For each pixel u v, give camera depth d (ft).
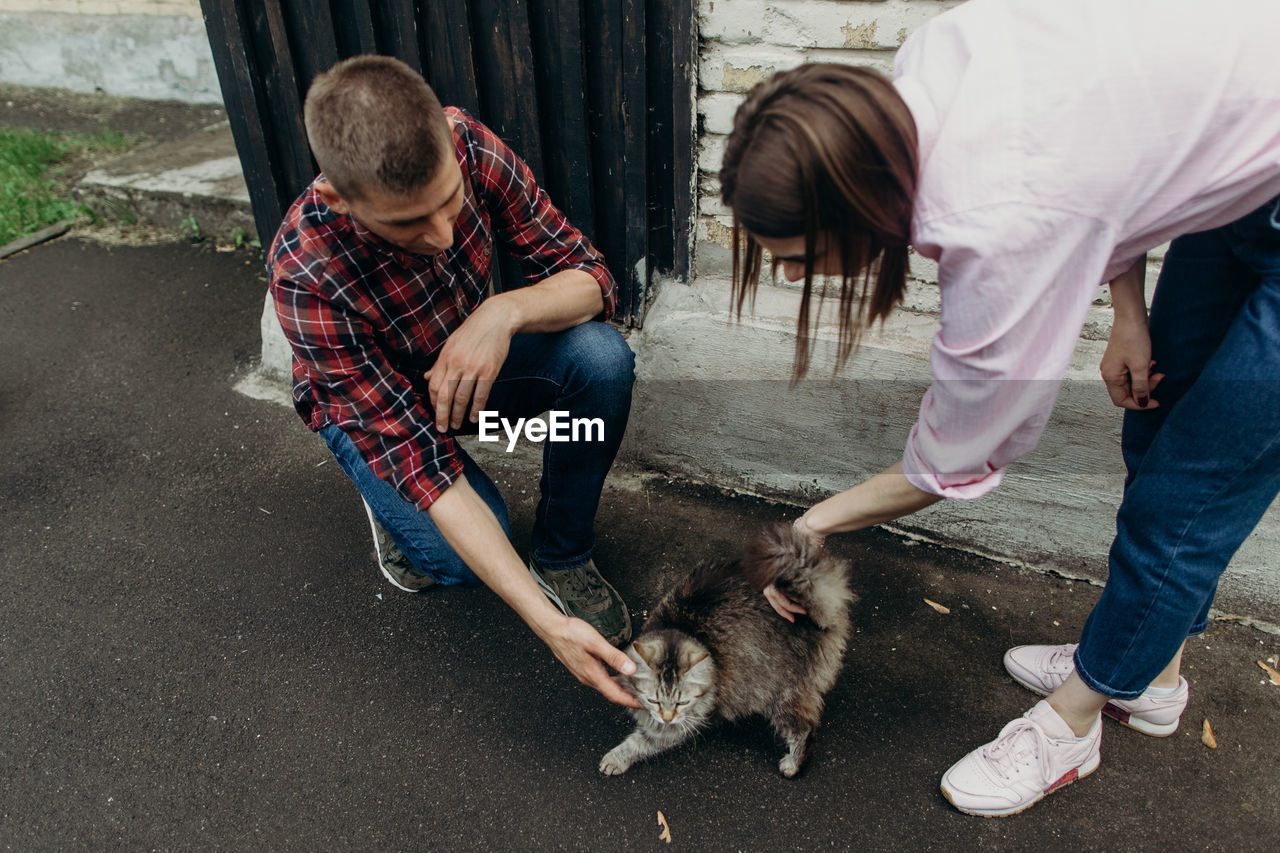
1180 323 4.94
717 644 6.42
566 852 5.68
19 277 12.82
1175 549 4.71
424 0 7.89
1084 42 3.40
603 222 8.46
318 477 9.13
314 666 7.05
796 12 6.73
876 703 6.66
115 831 5.85
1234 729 6.36
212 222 13.64
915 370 7.29
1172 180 3.56
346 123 4.01
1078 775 5.95
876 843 5.69
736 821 5.86
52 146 16.06
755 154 3.42
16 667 7.05
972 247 3.40
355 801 6.02
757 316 7.80
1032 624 7.30
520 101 7.98
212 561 8.09
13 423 9.91
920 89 3.65
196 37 17.81
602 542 8.27
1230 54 3.43
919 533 8.20
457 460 5.61
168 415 10.07
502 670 7.00
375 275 5.36
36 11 18.61
